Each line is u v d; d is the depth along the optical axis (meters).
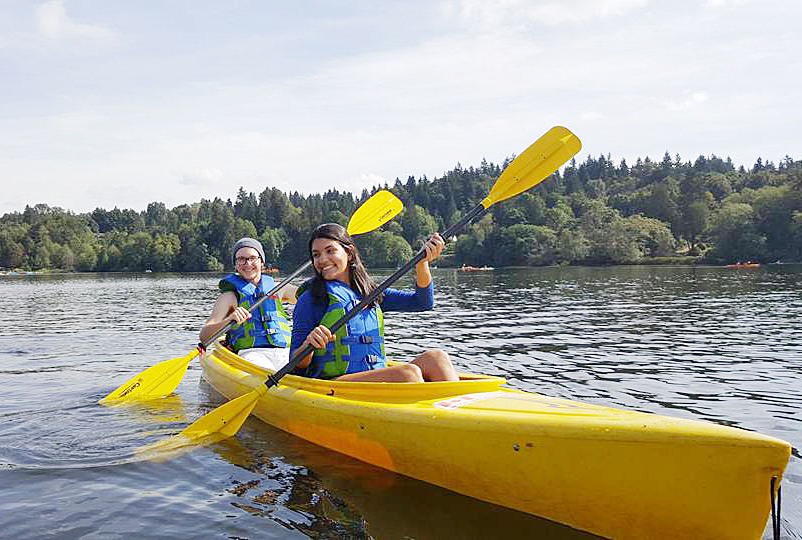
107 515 3.11
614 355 7.80
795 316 11.97
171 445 4.19
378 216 6.18
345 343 4.21
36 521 3.04
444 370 3.96
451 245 82.38
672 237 70.44
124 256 84.62
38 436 4.43
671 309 13.81
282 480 3.55
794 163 117.50
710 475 2.54
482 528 2.93
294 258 90.06
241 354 5.88
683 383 6.07
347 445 3.90
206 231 86.88
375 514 3.09
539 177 4.67
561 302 16.53
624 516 2.76
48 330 11.53
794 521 2.93
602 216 78.88
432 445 3.36
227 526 2.97
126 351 8.79
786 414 4.91
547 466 2.92
